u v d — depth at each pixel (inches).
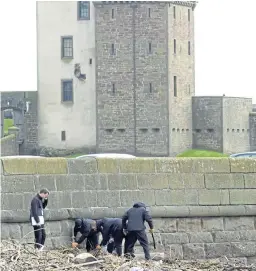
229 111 4830.2
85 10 4805.6
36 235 1056.8
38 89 4840.1
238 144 4901.6
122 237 1068.5
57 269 848.9
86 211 1119.0
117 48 4758.9
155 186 1144.2
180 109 4778.5
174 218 1150.3
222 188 1161.4
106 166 1131.9
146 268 917.2
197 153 4739.2
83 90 4805.6
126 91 4753.9
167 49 4694.9
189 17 4830.2
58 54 4837.6
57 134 4813.0
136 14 4726.9
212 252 1157.7
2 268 834.8
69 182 1116.5
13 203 1090.1
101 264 903.7
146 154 4736.7
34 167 1101.7
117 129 4763.8
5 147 4576.8
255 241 1167.6
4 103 4813.0
